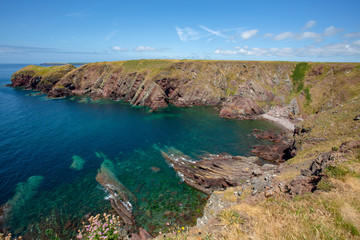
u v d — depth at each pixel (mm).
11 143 54625
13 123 71562
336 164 17453
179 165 44938
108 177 40250
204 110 101062
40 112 87500
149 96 107312
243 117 85875
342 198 11680
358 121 38438
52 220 29484
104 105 105875
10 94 126938
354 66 87688
